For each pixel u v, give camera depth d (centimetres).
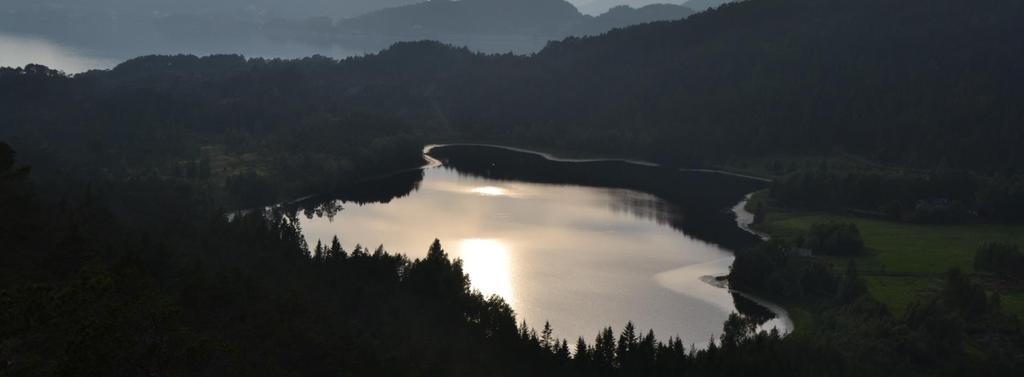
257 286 14962
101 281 8938
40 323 8431
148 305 8719
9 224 12862
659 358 15962
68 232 13725
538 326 19775
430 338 15988
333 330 14050
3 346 8081
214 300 13450
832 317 19338
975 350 17862
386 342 14825
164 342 8562
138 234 17600
